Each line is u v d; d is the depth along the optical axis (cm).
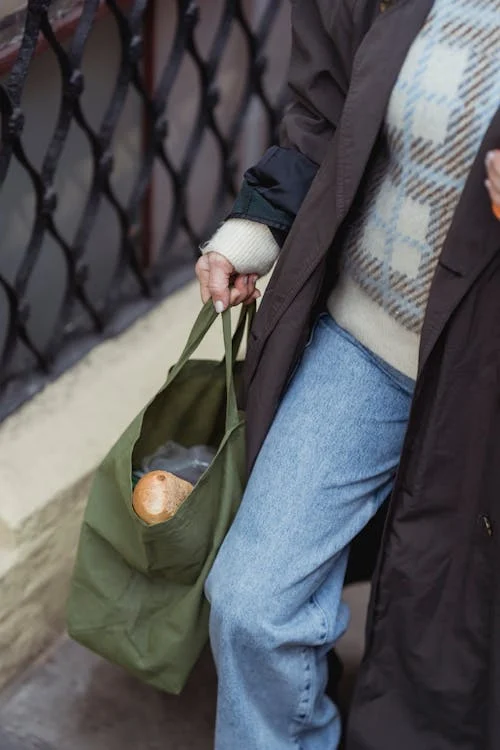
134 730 346
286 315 279
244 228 291
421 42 247
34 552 339
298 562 276
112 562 305
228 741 290
